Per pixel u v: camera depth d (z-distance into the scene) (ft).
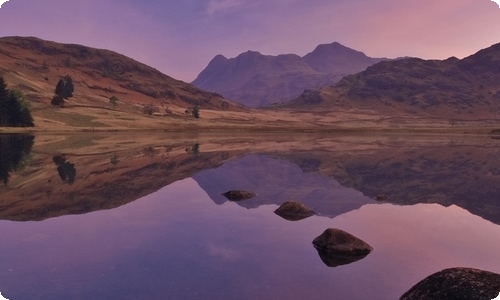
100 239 39.01
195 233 41.78
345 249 35.22
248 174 98.02
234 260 32.89
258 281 28.27
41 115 359.25
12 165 109.29
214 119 537.24
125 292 26.11
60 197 64.08
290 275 29.81
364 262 33.24
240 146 201.16
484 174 103.50
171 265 31.55
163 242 38.14
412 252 36.35
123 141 230.89
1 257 33.30
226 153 157.48
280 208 52.90
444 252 36.27
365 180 91.61
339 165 122.52
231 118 575.79
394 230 44.86
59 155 140.15
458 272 25.12
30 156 135.33
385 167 118.73
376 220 50.06
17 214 51.11
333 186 81.76
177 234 41.32
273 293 26.27
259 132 381.40
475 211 56.75
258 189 75.87
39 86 527.40
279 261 32.96
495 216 53.26
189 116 525.75
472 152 176.24
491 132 412.16
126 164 115.24
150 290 26.48
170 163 119.24
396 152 174.81
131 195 66.39
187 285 27.43
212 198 64.13
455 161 137.39
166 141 236.84
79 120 368.89
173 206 57.00
